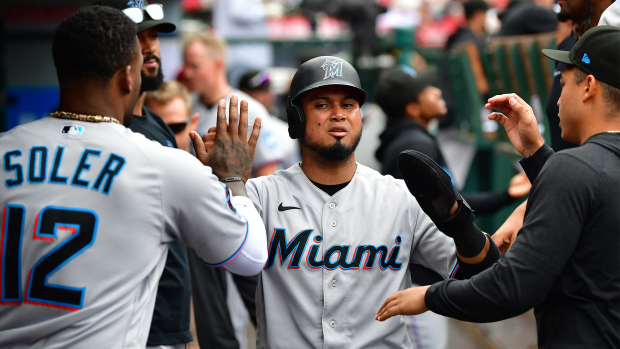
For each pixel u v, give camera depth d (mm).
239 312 9133
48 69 14508
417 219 4984
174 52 14617
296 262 4754
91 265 3814
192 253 6941
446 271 4852
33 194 3879
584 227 4074
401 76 8086
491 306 4008
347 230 4820
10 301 3832
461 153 14266
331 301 4656
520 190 7926
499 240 5629
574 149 4215
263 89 12336
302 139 4930
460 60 14062
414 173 4297
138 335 4008
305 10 20688
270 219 4883
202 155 4629
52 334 3797
